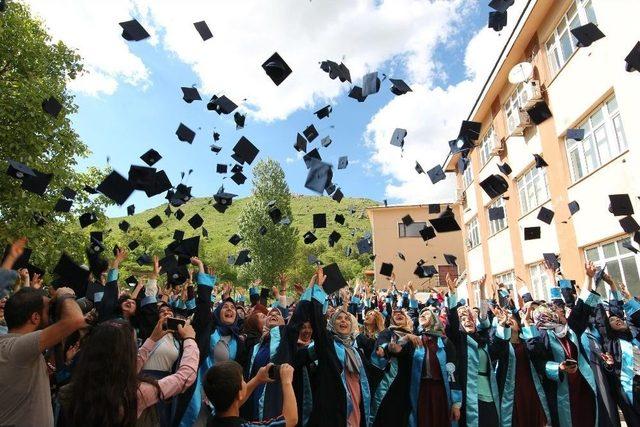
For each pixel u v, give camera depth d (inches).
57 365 113.3
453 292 161.5
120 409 61.2
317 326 127.6
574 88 391.9
